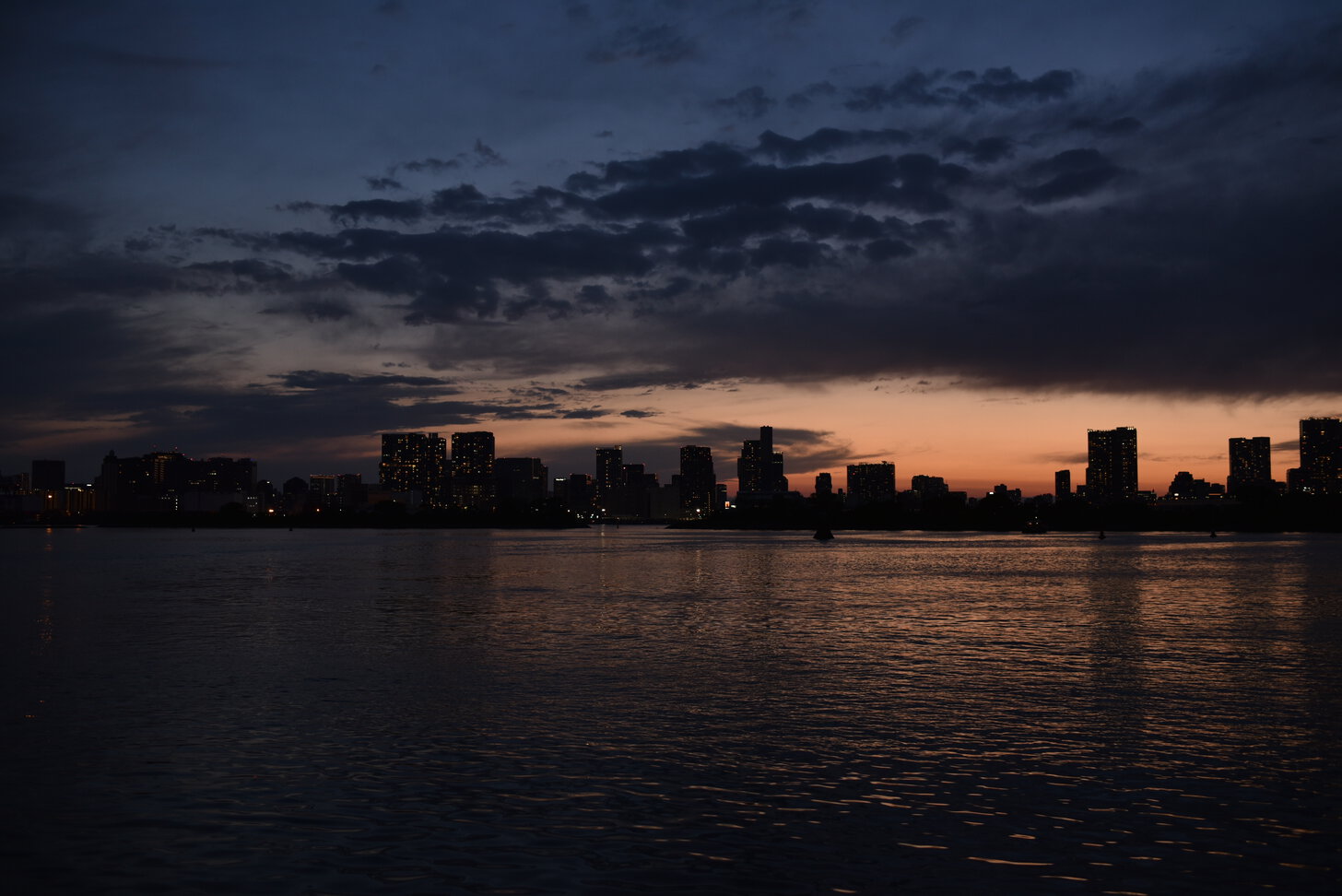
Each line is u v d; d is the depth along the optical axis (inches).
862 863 656.4
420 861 655.8
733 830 717.3
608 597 2748.5
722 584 3373.5
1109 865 655.1
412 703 1157.1
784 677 1355.8
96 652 1604.3
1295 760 907.4
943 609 2375.7
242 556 6028.5
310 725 1036.5
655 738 982.4
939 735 1003.9
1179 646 1690.5
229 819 734.5
